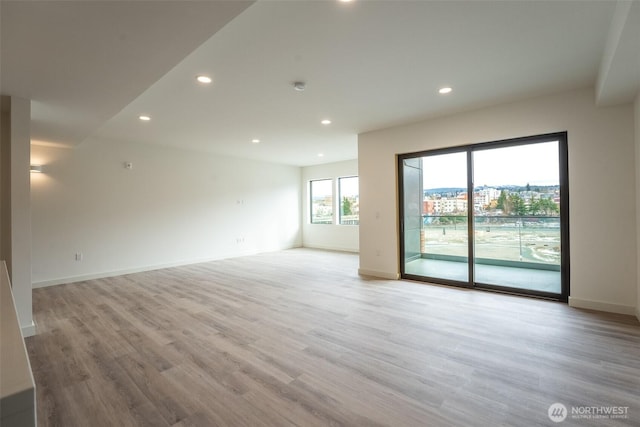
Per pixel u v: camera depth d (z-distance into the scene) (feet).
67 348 8.94
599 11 6.92
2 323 2.66
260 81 10.57
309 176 31.30
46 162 16.76
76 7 5.67
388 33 7.77
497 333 9.55
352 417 5.84
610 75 8.55
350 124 16.14
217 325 10.57
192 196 22.95
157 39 6.88
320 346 8.86
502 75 10.31
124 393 6.72
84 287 16.07
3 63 7.91
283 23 7.26
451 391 6.63
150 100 12.33
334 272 19.07
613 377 7.03
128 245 19.58
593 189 11.32
